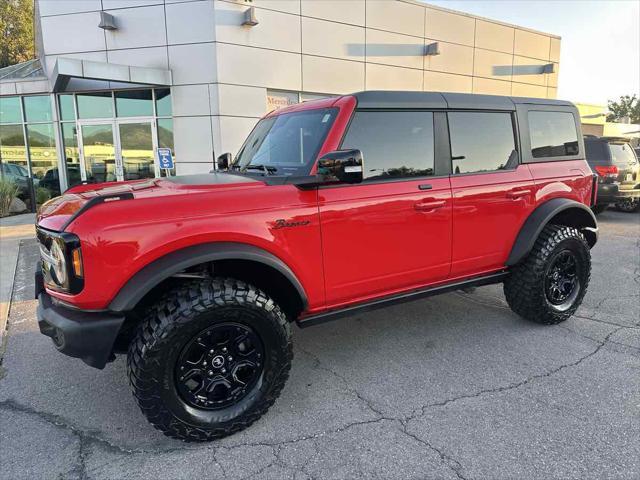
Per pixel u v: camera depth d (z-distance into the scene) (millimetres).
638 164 10883
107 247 2248
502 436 2570
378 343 3857
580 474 2262
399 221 3135
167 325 2332
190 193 2512
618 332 4000
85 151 12523
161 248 2342
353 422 2746
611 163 10125
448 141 3443
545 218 3846
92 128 12383
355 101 3004
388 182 3109
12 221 11070
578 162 4336
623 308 4609
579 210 4227
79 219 2258
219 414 2572
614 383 3123
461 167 3516
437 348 3740
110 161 12492
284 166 3072
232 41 11375
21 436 2680
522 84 17328
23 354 3803
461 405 2895
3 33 28031
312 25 12477
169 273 2322
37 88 12336
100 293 2277
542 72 17750
